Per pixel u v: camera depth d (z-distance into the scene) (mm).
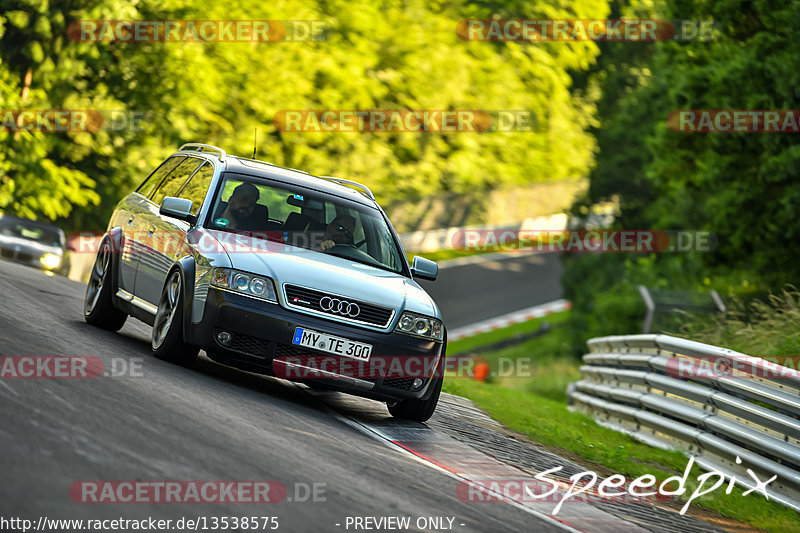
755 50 69062
